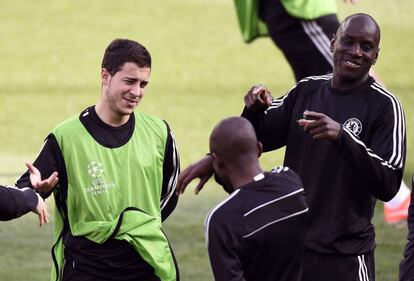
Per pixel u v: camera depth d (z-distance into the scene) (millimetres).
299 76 30922
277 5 30312
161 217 18328
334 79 17828
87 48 55250
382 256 25953
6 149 37062
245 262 15172
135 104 17484
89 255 17500
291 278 15367
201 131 39531
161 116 42031
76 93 46719
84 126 17594
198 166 16547
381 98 17562
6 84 48688
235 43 55875
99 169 17469
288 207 15211
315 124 16422
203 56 53438
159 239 17578
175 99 45062
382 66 50719
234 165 15281
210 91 46719
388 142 17297
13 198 16547
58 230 17891
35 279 24719
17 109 43594
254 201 15117
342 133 16438
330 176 17594
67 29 58875
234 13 61625
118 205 17531
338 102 17734
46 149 17578
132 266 17578
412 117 41062
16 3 64375
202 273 24984
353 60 17391
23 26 59688
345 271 17672
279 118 18375
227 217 15008
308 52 30234
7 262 26016
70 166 17500
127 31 58250
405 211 28156
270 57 53344
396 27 57594
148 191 17688
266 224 15062
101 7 63219
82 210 17516
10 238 28062
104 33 58000
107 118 17609
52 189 17266
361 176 16891
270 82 48438
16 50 55188
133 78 17344
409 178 32125
